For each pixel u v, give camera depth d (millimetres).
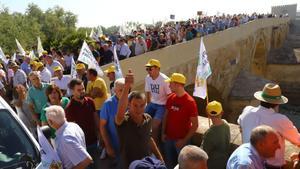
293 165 4730
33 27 44156
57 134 4781
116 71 10102
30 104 7656
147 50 18312
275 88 4711
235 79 35344
